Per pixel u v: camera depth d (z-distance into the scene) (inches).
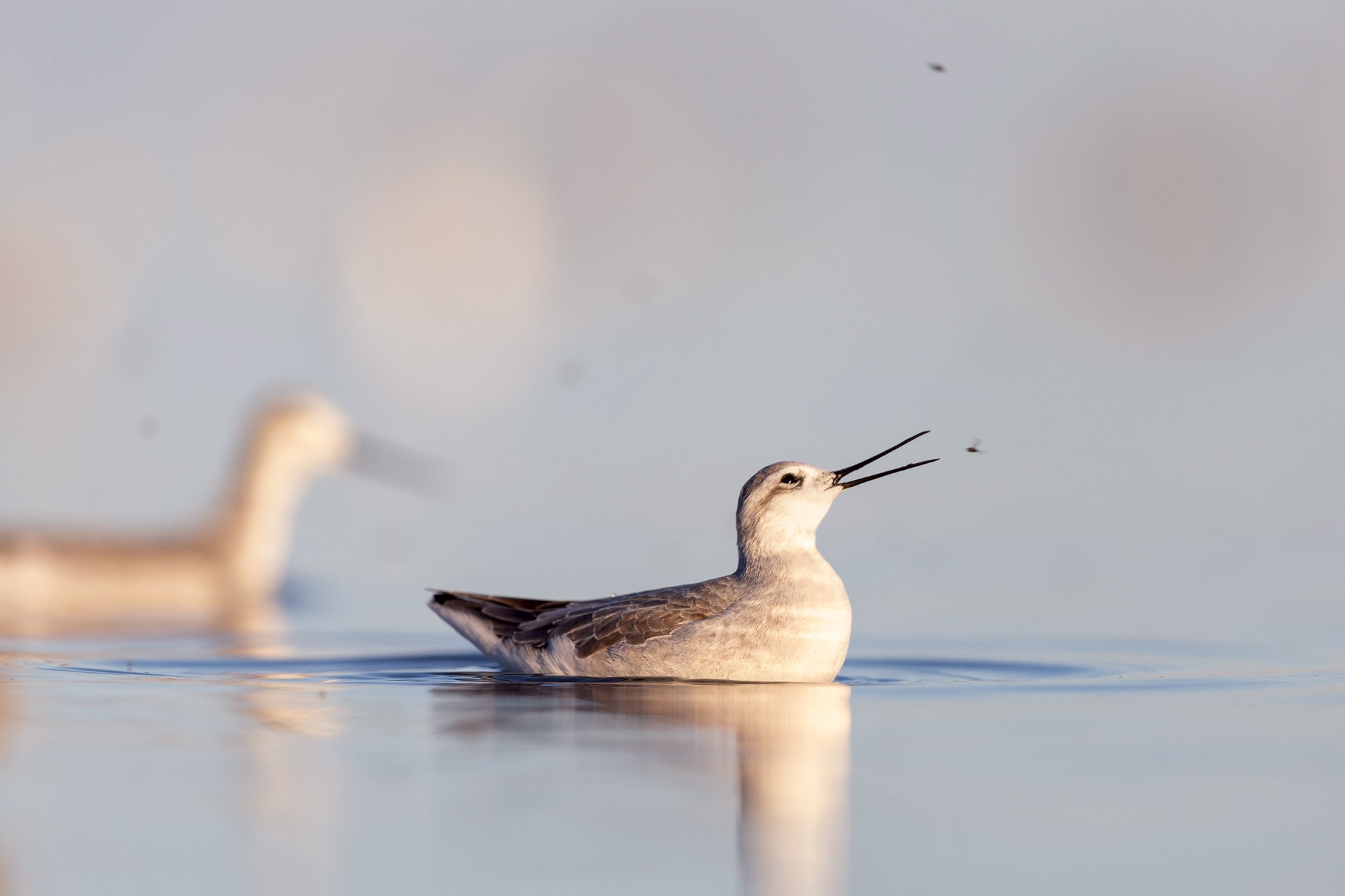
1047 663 669.3
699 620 609.3
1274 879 348.5
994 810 401.7
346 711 526.3
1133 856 364.8
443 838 367.2
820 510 625.3
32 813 390.9
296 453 1130.0
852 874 349.1
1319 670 644.7
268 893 331.6
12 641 756.0
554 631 631.2
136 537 1078.4
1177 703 554.9
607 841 366.9
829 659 608.4
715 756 452.4
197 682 601.0
